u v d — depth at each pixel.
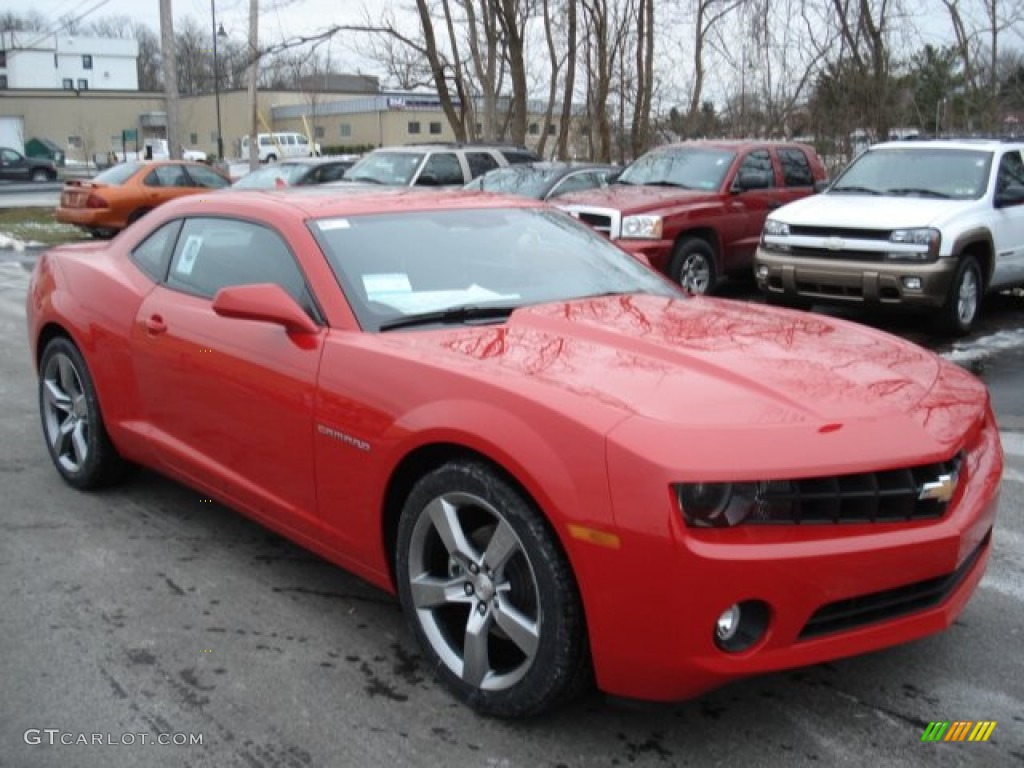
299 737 3.01
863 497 2.73
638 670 2.71
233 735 3.03
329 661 3.47
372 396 3.34
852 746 2.97
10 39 97.62
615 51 20.38
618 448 2.68
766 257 10.09
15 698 3.23
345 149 68.31
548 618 2.85
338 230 3.99
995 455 3.31
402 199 4.43
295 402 3.63
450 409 3.06
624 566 2.65
